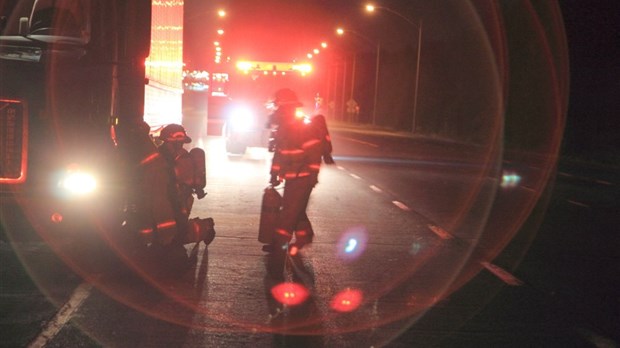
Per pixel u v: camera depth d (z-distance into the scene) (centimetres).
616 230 1781
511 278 1222
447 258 1362
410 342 878
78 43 1164
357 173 2909
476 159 4159
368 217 1791
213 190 2139
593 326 972
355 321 955
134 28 1258
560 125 5353
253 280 1144
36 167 1140
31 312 939
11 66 1140
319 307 1013
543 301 1088
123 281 1105
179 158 1327
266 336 882
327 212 1844
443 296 1094
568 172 3728
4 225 1148
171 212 1241
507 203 2205
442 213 1916
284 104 1171
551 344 891
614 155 4853
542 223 1839
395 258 1341
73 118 1155
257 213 1753
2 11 1158
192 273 1171
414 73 8769
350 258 1325
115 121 1226
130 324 906
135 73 1270
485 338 903
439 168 3378
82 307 968
